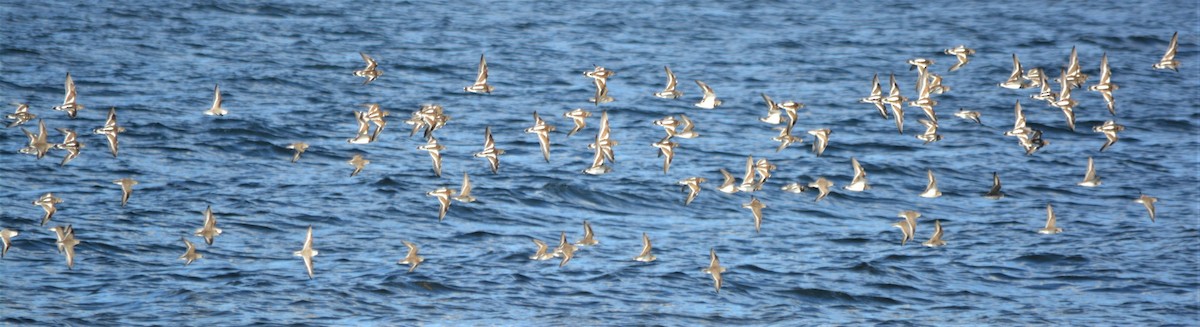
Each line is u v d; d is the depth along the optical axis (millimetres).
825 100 52906
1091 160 30359
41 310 27859
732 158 43312
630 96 52688
